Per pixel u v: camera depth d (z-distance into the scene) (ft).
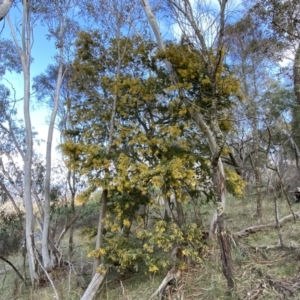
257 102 32.58
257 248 17.28
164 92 19.31
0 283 25.07
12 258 32.58
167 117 19.40
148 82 19.27
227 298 12.73
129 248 17.16
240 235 21.17
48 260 24.68
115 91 19.39
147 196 18.37
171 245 16.93
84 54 21.24
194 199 20.36
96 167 17.83
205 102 16.81
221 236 13.17
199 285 14.94
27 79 26.17
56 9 27.02
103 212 18.38
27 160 25.41
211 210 26.76
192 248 17.04
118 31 21.03
